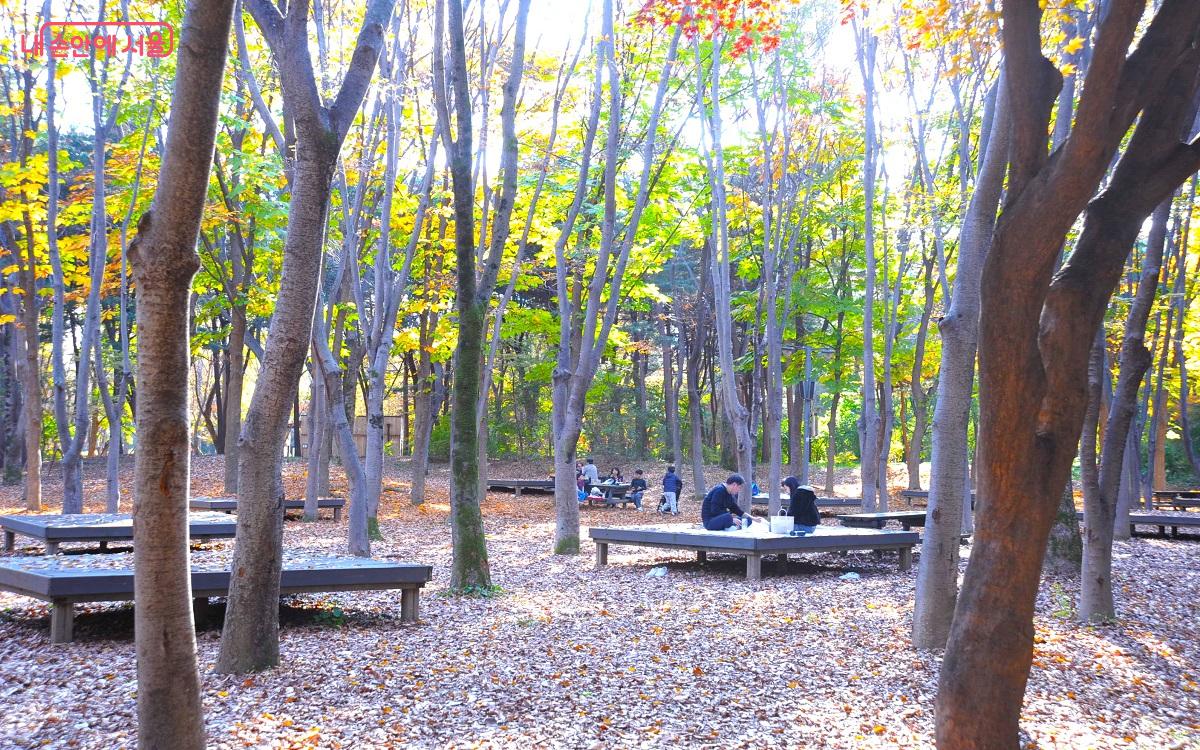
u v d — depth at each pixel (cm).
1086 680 726
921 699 666
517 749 550
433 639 830
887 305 2069
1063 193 415
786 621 933
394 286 1650
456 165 1072
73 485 1608
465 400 1109
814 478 3631
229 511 1873
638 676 714
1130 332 956
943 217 1478
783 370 2925
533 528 2062
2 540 1519
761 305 2480
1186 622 956
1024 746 580
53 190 1576
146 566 406
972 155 1733
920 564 833
